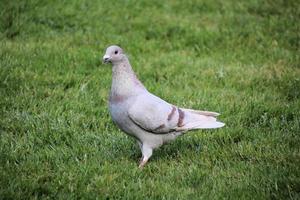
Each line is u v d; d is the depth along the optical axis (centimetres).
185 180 721
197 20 1349
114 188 698
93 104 954
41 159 780
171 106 760
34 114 913
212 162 779
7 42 1173
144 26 1303
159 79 1081
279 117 916
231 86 1043
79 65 1098
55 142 843
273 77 1070
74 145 820
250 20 1344
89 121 895
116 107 742
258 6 1412
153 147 759
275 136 839
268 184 696
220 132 860
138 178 721
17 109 918
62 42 1196
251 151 795
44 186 696
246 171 739
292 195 675
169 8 1400
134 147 826
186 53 1198
